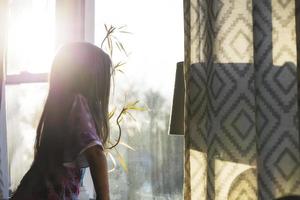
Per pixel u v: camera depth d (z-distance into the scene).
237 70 1.73
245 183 1.69
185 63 1.83
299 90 1.56
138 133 2.44
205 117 1.80
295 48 1.64
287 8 1.67
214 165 1.71
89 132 1.62
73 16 2.64
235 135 1.71
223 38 1.76
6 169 2.44
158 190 2.36
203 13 1.84
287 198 1.35
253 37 1.69
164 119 2.38
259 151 1.62
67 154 1.63
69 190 1.66
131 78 2.49
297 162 1.60
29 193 1.62
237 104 1.72
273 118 1.63
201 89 1.82
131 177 2.43
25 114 2.71
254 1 1.70
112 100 2.51
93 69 1.80
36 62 2.73
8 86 2.78
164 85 2.41
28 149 2.68
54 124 1.67
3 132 2.44
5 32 2.50
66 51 1.83
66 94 1.73
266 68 1.66
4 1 2.53
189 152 1.79
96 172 1.58
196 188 1.79
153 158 2.39
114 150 2.48
